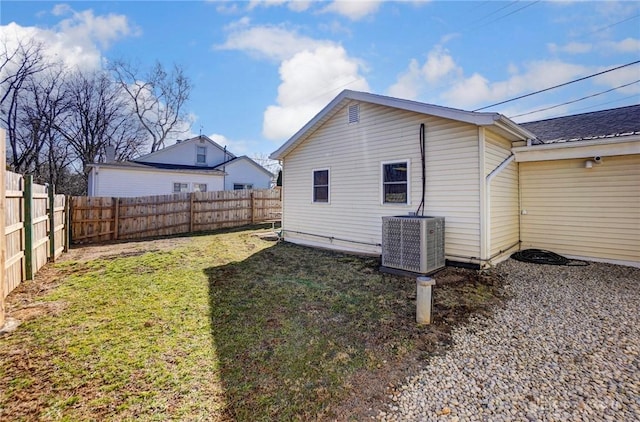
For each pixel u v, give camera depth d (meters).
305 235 8.95
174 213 11.80
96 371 2.55
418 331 3.34
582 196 6.39
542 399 2.22
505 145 6.43
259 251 7.93
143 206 10.90
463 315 3.75
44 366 2.62
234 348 2.97
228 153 21.72
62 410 2.11
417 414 2.11
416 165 6.46
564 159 6.31
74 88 21.23
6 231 4.25
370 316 3.75
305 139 8.93
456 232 5.88
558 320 3.58
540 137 7.11
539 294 4.45
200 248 8.33
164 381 2.44
